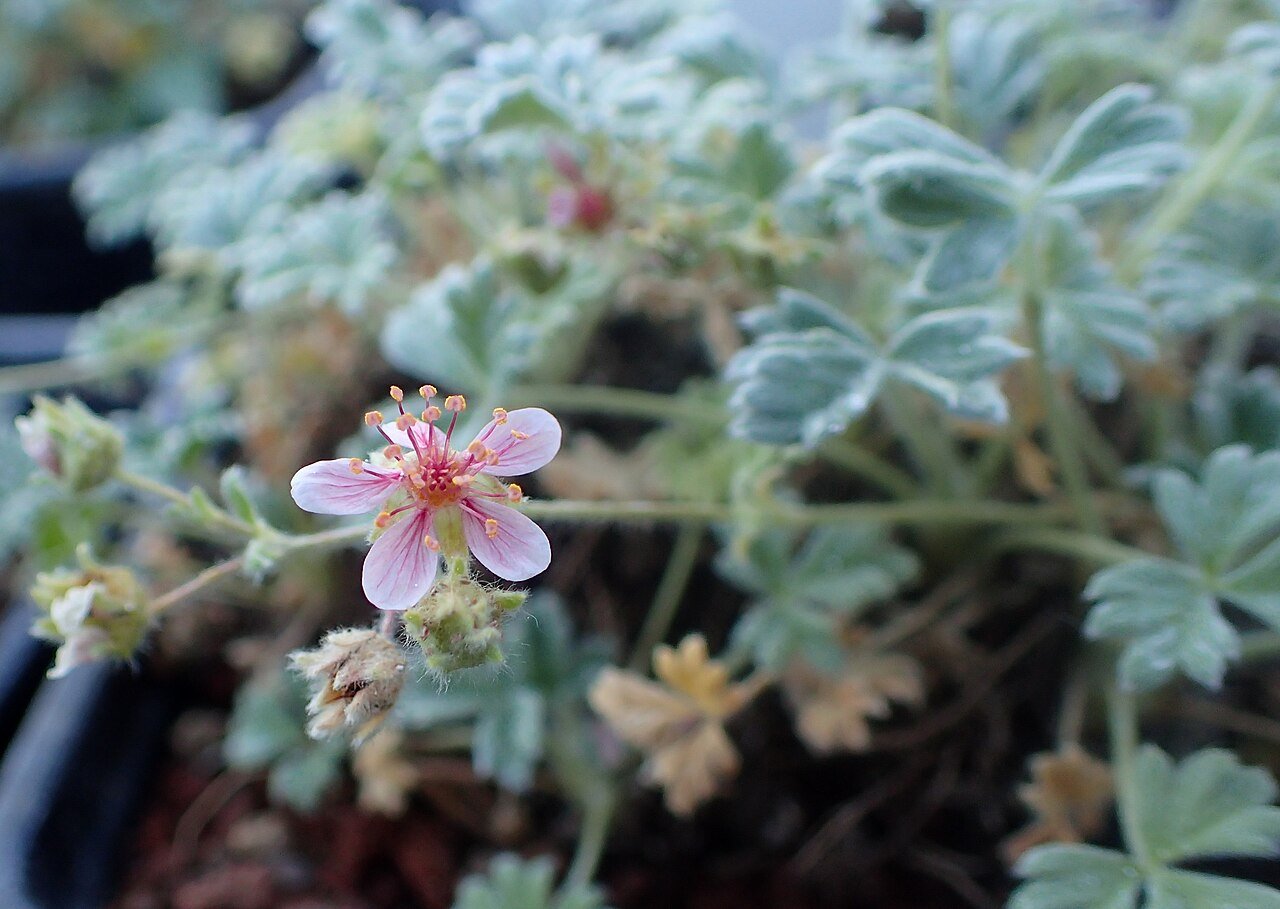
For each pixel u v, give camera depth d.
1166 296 0.13
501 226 0.16
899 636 0.14
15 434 0.15
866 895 0.14
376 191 0.16
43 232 0.22
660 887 0.14
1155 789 0.11
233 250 0.16
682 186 0.13
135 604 0.11
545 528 0.16
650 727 0.13
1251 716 0.14
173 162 0.18
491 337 0.14
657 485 0.15
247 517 0.12
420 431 0.11
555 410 0.17
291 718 0.15
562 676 0.14
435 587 0.11
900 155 0.11
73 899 0.14
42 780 0.14
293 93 0.21
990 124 0.14
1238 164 0.14
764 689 0.15
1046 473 0.14
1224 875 0.13
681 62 0.15
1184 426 0.15
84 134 0.27
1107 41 0.15
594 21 0.16
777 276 0.13
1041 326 0.12
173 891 0.15
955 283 0.11
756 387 0.11
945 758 0.14
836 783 0.14
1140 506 0.14
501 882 0.13
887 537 0.14
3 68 0.27
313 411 0.17
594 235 0.14
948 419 0.14
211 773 0.15
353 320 0.17
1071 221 0.13
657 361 0.17
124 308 0.17
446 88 0.13
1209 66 0.16
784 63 0.17
